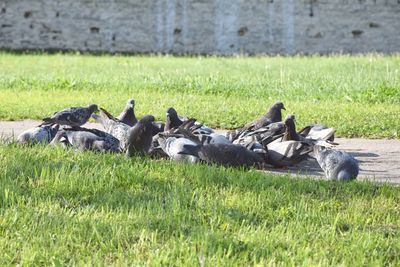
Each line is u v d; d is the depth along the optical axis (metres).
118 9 49.28
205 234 9.66
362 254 9.38
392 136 18.38
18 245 9.54
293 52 49.34
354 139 18.17
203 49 49.22
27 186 11.79
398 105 23.17
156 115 20.70
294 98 24.77
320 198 11.65
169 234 9.89
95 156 13.64
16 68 35.31
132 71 33.50
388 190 12.09
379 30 49.41
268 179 12.43
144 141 13.69
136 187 11.95
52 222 10.16
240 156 13.33
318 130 15.98
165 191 11.74
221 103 23.08
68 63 38.59
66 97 24.70
